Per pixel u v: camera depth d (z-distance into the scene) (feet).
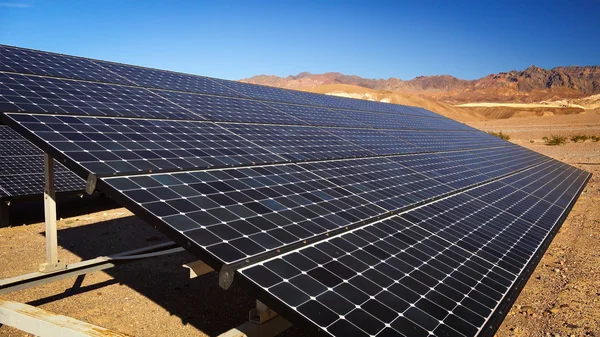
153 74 68.03
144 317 40.09
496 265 31.48
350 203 34.58
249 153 40.34
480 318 22.99
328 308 19.74
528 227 45.55
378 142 66.69
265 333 26.04
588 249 61.72
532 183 75.66
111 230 67.87
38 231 66.03
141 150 32.30
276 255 22.84
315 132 61.00
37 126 30.48
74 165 26.78
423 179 51.01
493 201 52.16
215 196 27.78
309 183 36.40
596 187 113.29
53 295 44.21
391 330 19.47
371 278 23.59
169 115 46.14
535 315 41.16
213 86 75.51
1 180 69.21
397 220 34.27
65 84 45.70
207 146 38.65
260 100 76.18
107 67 61.98
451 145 88.99
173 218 23.22
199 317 40.50
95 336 24.95
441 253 30.32
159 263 54.90
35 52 55.16
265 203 29.17
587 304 42.96
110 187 24.91
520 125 360.69
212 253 20.94
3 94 35.63
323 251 24.95
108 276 50.03
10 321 28.25
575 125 325.62
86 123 34.65
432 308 22.47
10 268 50.01
